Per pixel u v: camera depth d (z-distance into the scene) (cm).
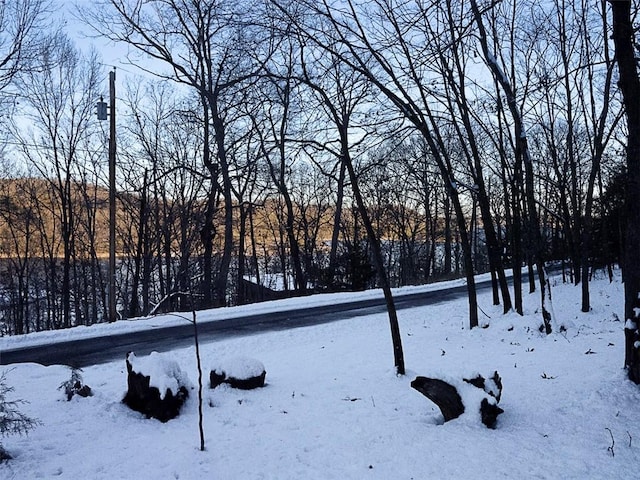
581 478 393
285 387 727
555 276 2722
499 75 1127
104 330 1422
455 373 566
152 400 596
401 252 4947
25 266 3525
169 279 2416
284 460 461
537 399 593
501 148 1365
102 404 630
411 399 636
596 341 959
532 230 1253
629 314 609
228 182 2269
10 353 1130
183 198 2952
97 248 3459
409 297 2173
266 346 1148
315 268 2975
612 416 515
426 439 486
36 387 723
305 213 4088
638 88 609
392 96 804
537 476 400
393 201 4206
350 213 4144
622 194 1895
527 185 1209
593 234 2361
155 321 1561
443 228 4966
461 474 409
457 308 1695
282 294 3219
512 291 2170
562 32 1341
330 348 1083
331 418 577
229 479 426
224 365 721
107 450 494
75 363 1003
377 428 530
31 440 519
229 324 1504
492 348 990
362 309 1814
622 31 598
